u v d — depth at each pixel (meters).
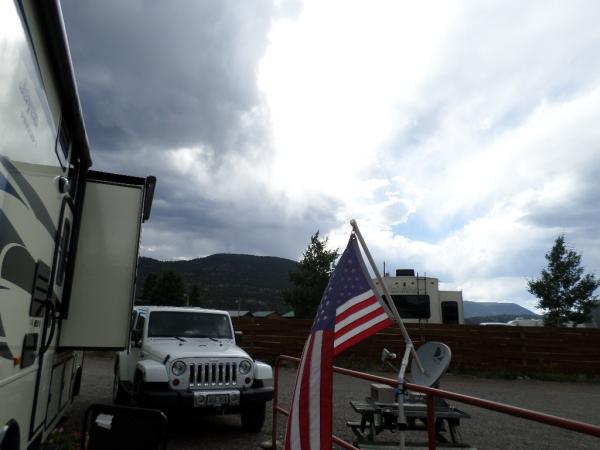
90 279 5.47
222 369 7.04
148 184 6.09
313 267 23.91
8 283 2.81
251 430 7.36
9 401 3.02
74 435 6.29
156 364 6.86
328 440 2.71
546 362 16.09
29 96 2.94
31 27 2.89
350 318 4.33
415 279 20.80
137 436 3.61
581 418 9.21
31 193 3.17
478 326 16.56
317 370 2.88
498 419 8.33
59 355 5.20
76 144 4.77
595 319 23.27
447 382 14.55
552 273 20.97
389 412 5.61
